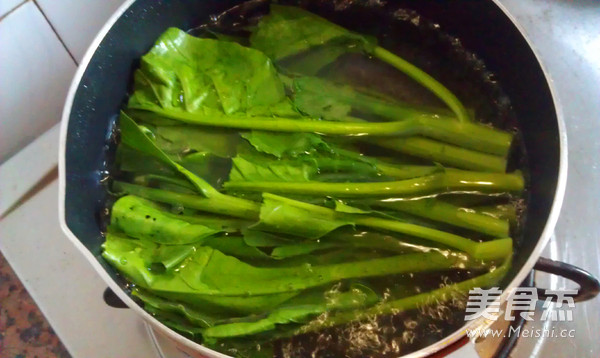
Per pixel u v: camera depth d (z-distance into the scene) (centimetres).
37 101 26
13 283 25
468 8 23
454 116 22
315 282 19
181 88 23
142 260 19
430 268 20
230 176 21
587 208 23
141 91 23
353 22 26
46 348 24
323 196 20
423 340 18
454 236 20
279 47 24
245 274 19
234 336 18
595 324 21
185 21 25
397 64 24
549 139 20
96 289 23
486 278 19
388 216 20
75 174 21
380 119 23
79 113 21
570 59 26
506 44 22
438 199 21
